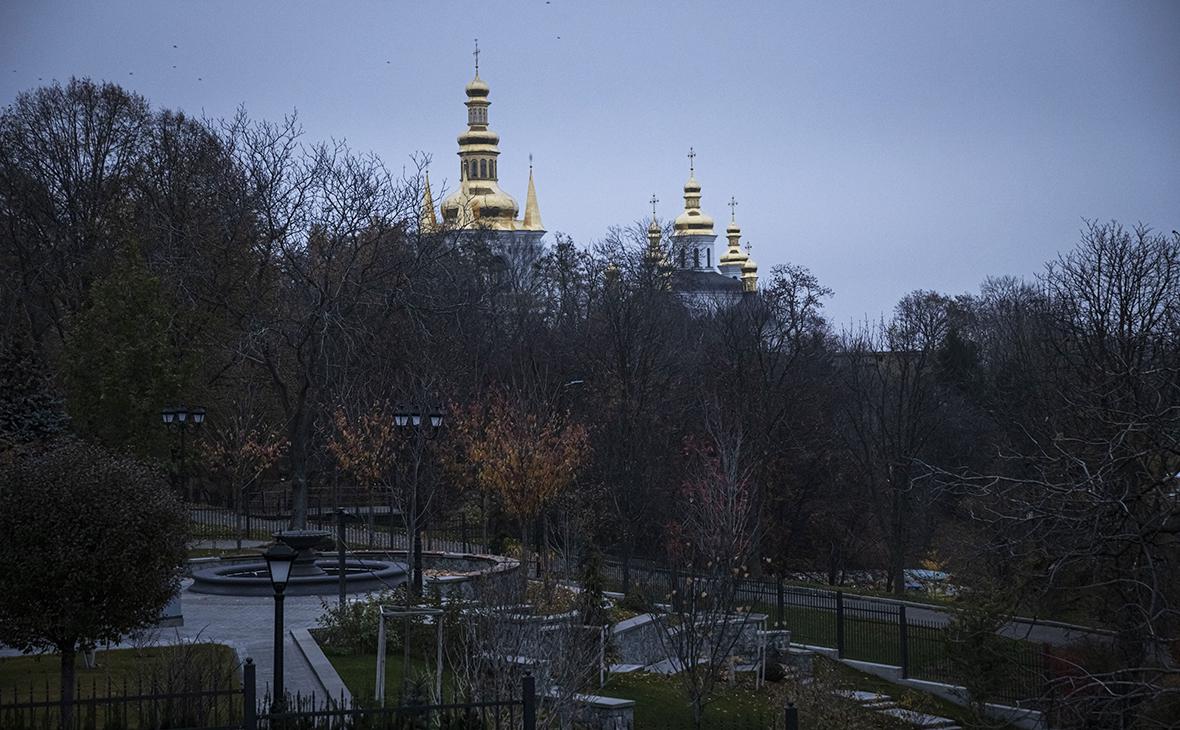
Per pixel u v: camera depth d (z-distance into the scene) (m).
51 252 51.34
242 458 46.72
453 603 24.31
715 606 26.48
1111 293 36.44
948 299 77.06
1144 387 24.86
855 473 60.84
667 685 27.36
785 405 55.84
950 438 62.78
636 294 59.28
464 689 19.06
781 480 53.53
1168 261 37.41
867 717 27.69
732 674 29.30
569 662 20.03
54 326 55.31
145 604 17.86
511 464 36.06
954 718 29.20
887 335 71.06
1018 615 33.44
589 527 38.38
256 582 31.78
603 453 45.94
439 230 57.72
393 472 40.66
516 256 86.56
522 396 44.03
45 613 17.06
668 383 55.84
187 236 47.75
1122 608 18.83
